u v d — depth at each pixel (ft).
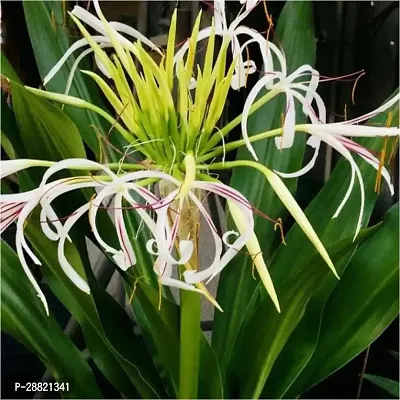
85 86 1.92
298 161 1.99
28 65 2.29
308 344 1.71
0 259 1.81
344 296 1.78
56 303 2.55
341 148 1.27
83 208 1.21
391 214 1.80
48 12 1.91
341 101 2.53
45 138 1.53
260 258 1.19
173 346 1.69
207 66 1.31
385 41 2.48
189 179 1.17
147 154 1.37
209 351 1.67
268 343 1.63
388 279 1.74
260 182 2.04
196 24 1.27
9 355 2.43
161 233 1.11
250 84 2.21
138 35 1.44
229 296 2.05
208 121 1.35
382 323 1.72
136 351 1.79
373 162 1.32
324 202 1.90
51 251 1.49
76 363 1.84
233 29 1.32
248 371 1.72
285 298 1.54
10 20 2.19
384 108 1.31
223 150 1.32
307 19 2.07
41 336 1.80
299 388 1.80
